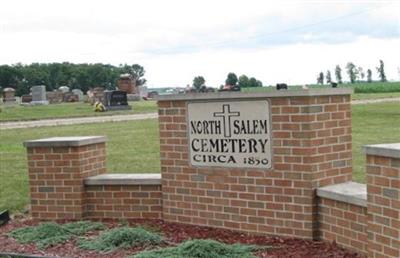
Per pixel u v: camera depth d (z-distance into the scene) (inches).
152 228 280.4
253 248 237.1
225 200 267.4
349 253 224.2
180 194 284.0
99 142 320.5
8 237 276.5
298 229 246.2
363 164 467.2
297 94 239.9
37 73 3646.7
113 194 302.5
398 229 190.7
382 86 3011.8
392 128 834.2
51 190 308.5
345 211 227.6
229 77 2906.0
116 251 244.5
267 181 253.1
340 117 249.9
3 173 496.4
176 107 279.4
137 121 1178.0
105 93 1700.3
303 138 240.8
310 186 241.3
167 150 286.4
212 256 225.8
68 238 267.0
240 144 259.8
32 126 1128.8
